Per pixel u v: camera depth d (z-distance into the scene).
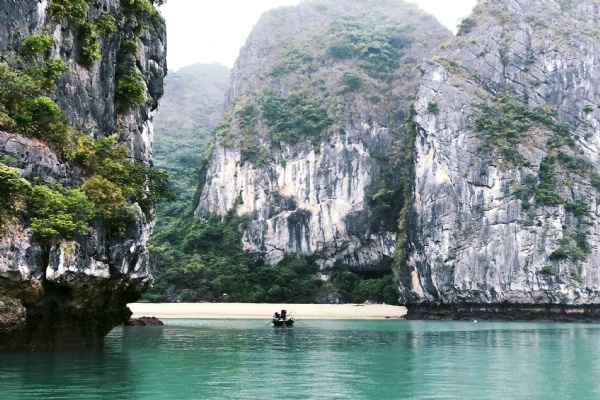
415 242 77.12
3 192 21.02
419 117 79.00
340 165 98.12
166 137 142.88
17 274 20.70
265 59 120.44
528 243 68.19
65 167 24.14
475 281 69.75
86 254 23.31
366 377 22.22
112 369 22.31
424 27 118.62
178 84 168.00
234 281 91.19
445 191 74.31
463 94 78.06
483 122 75.19
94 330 28.66
